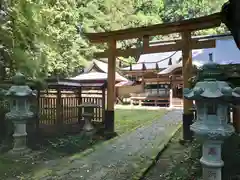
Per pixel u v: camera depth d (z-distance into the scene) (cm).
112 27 1642
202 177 294
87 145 540
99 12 1605
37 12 597
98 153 459
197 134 259
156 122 870
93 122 730
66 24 893
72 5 1059
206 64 267
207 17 491
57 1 814
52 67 775
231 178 299
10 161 416
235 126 480
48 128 641
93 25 1539
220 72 262
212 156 257
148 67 1783
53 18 749
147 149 480
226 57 752
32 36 588
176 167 376
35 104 609
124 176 334
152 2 2062
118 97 1886
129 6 1844
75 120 730
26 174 351
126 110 1402
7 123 540
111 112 664
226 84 254
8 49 549
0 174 352
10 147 499
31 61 587
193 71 537
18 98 439
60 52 857
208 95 241
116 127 790
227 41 777
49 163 405
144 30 584
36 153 461
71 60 961
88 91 784
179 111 1291
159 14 2181
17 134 453
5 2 525
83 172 354
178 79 1650
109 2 1716
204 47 537
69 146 529
